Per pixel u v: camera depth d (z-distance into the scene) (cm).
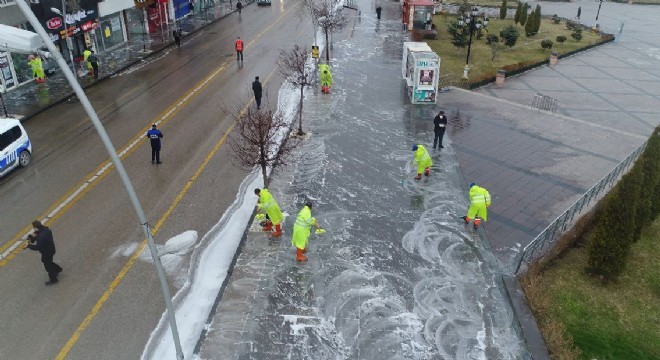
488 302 1116
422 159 1602
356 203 1492
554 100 2516
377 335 1020
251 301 1106
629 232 1169
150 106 2253
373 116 2167
